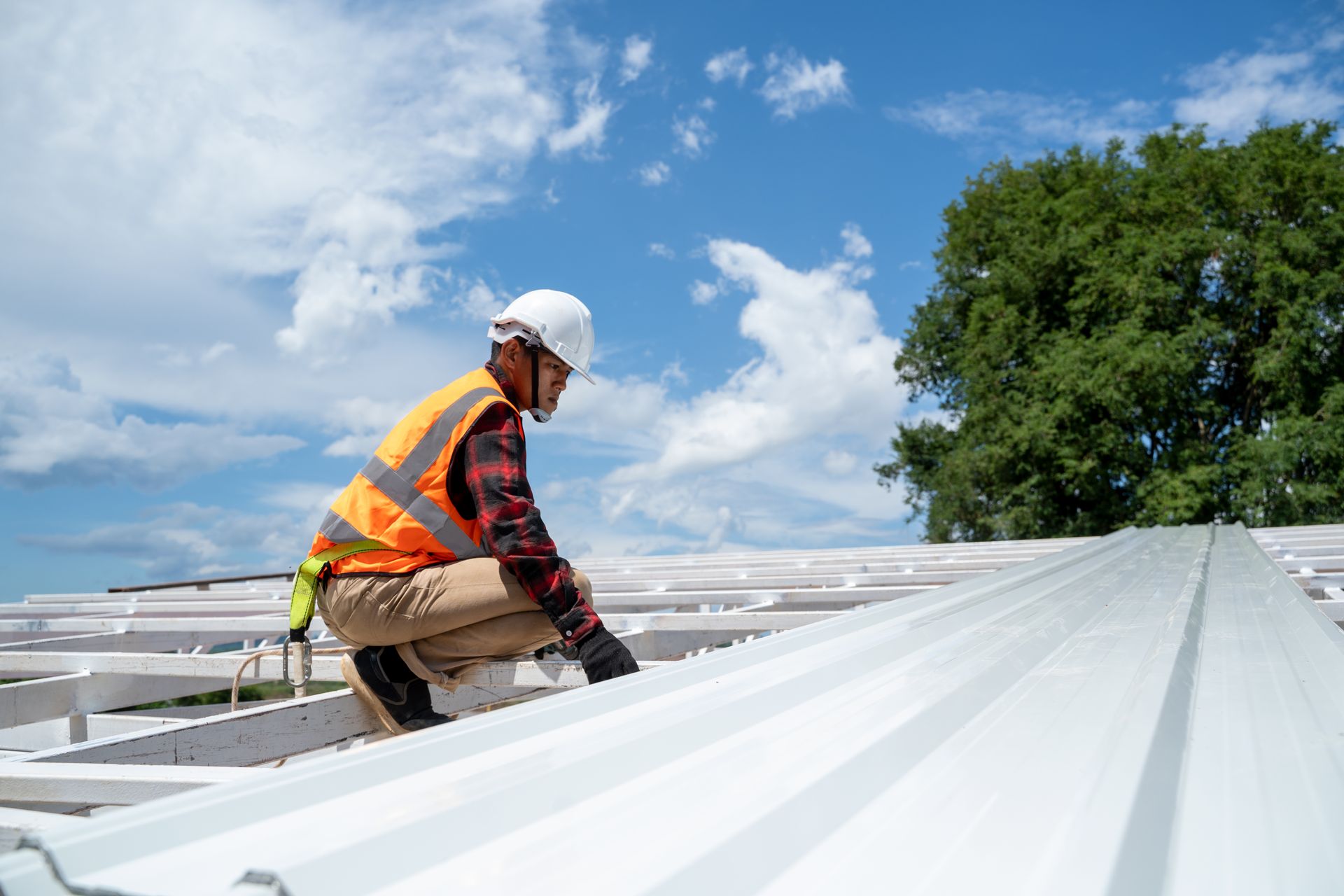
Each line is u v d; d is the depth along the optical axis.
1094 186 21.17
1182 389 18.47
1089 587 2.56
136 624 4.51
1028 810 0.76
